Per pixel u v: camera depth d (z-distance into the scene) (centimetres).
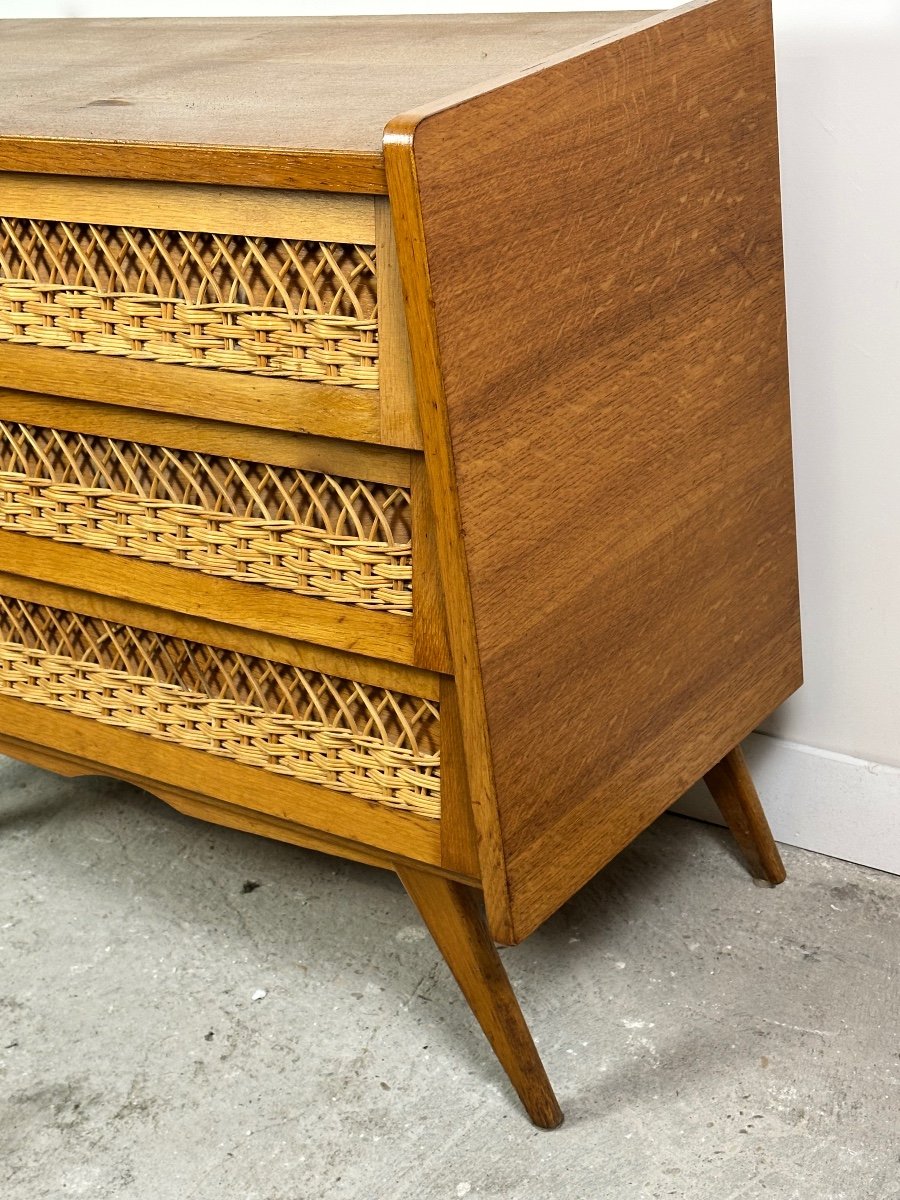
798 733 172
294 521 119
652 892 166
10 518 139
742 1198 124
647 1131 132
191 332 116
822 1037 142
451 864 123
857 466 156
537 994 150
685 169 124
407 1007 149
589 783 126
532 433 111
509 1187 127
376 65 133
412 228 97
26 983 156
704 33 123
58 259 122
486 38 143
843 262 149
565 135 108
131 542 131
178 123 114
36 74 143
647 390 124
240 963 157
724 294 133
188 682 137
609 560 123
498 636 111
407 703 121
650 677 132
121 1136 135
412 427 106
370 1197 126
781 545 152
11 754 160
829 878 168
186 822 183
